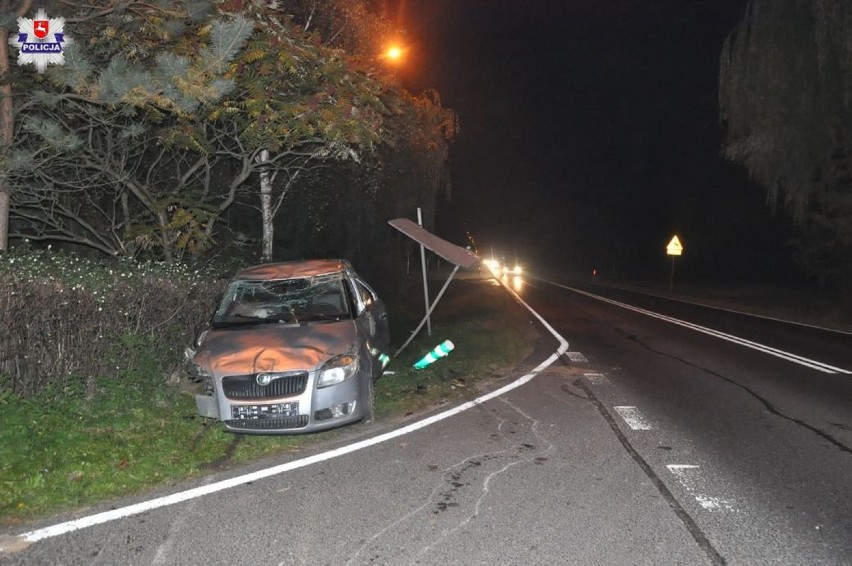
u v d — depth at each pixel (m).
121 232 13.23
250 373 7.00
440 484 6.00
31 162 9.12
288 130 10.71
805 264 28.06
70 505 5.50
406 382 10.46
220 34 8.70
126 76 8.48
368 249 21.95
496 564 4.52
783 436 7.62
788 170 22.45
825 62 19.83
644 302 30.53
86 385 8.22
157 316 9.12
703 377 11.24
